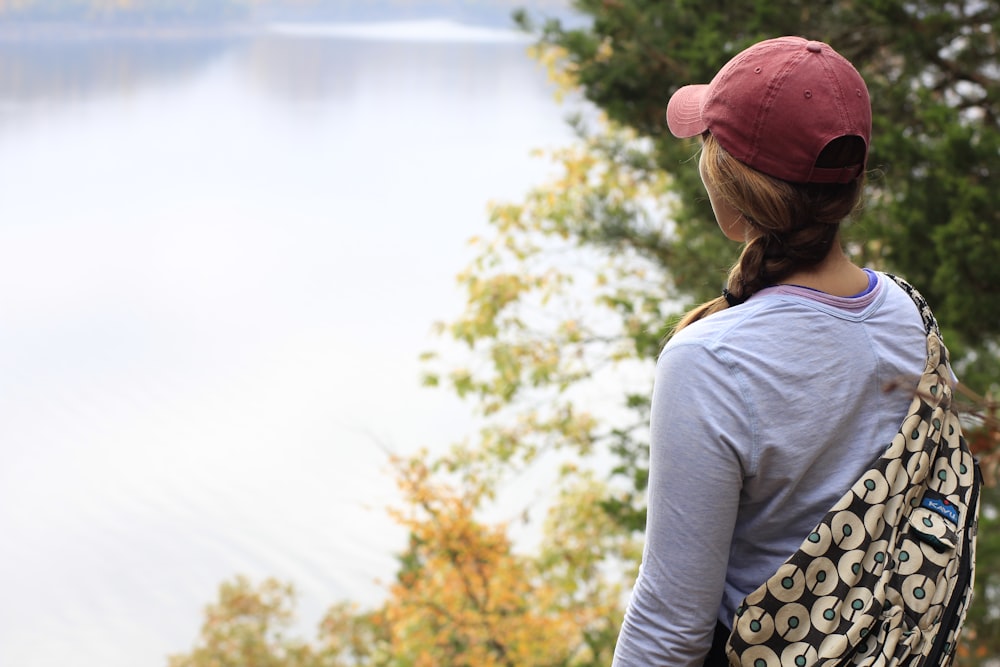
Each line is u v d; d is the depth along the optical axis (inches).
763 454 40.2
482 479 300.4
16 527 1208.2
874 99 190.9
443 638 279.7
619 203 284.0
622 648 43.2
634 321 281.9
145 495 1321.4
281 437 1515.7
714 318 42.1
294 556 1089.4
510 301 302.8
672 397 41.2
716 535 40.7
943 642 40.9
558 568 309.1
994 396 141.4
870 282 44.4
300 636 654.5
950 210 153.3
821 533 40.1
